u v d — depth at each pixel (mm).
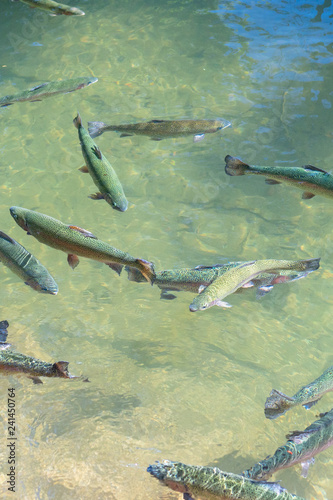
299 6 9672
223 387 4133
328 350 4559
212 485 2938
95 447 3592
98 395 3977
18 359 3531
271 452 3664
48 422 3742
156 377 4180
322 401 4082
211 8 9789
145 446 3623
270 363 4418
